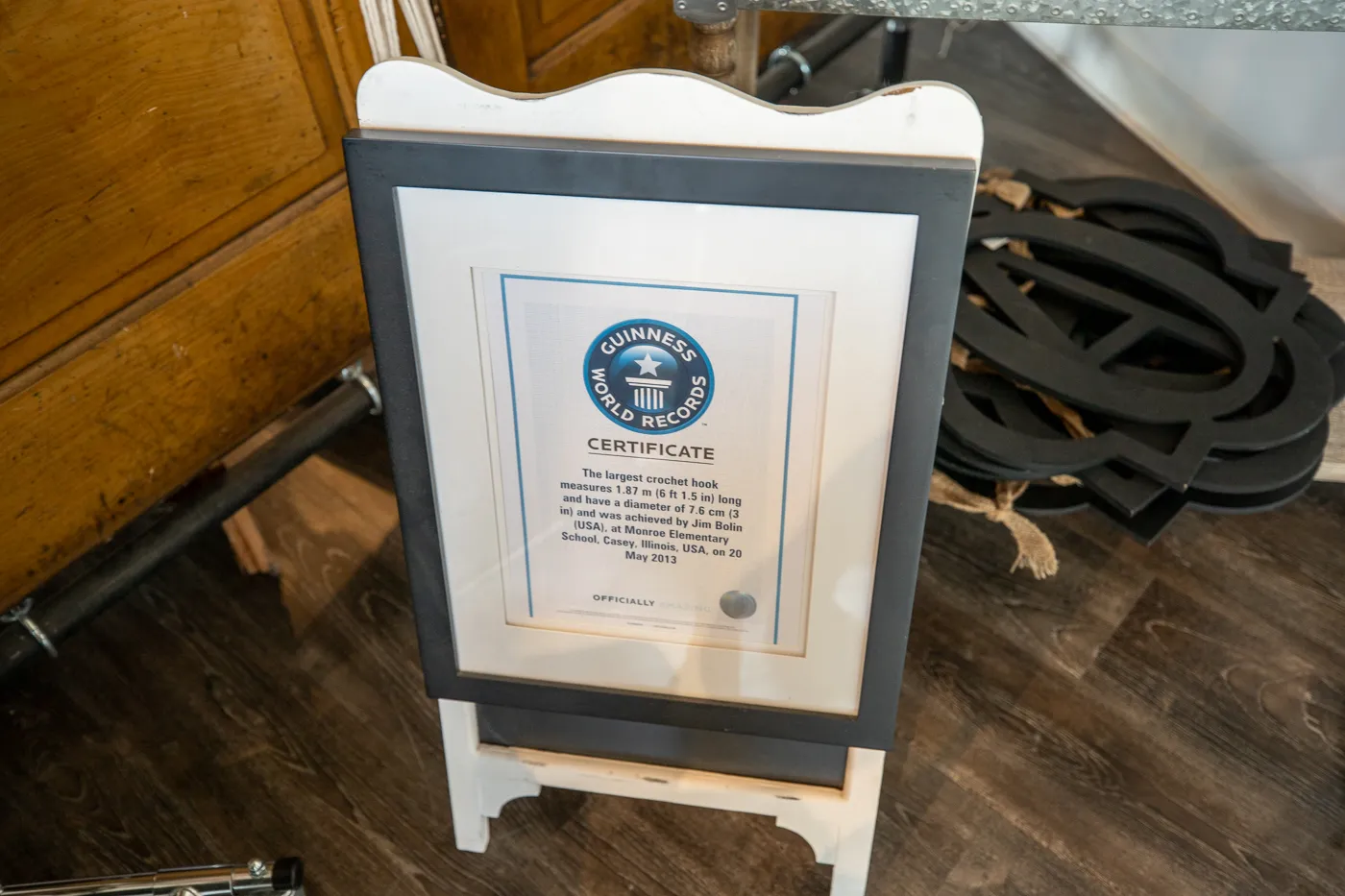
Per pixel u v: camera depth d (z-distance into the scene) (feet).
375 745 3.72
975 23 6.54
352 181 2.14
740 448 2.40
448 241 2.21
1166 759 3.62
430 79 2.07
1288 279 4.16
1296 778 3.57
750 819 3.52
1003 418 3.91
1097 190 4.53
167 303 3.47
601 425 2.42
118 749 3.72
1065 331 4.17
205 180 3.40
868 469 2.38
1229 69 5.31
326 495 4.43
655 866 3.42
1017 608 4.03
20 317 3.11
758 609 2.63
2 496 3.29
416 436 2.47
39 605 3.68
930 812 3.50
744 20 3.51
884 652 2.62
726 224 2.12
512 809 3.55
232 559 4.24
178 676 3.91
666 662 2.77
